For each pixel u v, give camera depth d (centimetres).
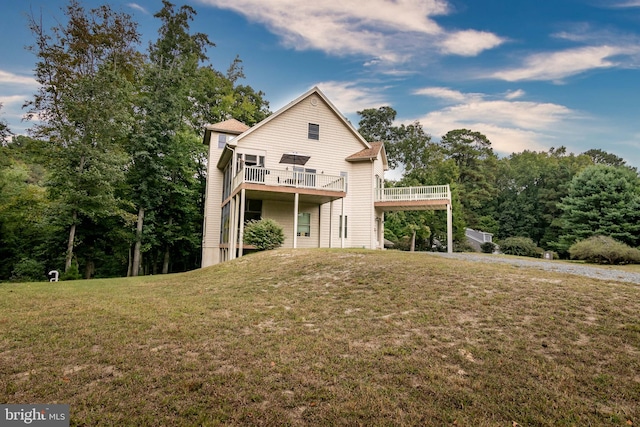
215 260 2159
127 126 2020
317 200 1864
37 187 2152
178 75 2500
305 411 325
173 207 2461
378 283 811
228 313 658
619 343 461
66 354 448
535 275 827
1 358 435
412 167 3897
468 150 4506
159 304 739
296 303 720
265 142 1866
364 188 1998
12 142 1891
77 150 1702
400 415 320
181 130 2578
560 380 380
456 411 327
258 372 402
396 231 3288
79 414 312
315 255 1212
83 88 1722
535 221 4191
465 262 1045
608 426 307
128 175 2219
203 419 309
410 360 432
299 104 1958
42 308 695
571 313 564
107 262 2433
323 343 492
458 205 3262
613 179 2797
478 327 531
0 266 1989
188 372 399
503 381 380
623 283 758
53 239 1902
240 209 1688
